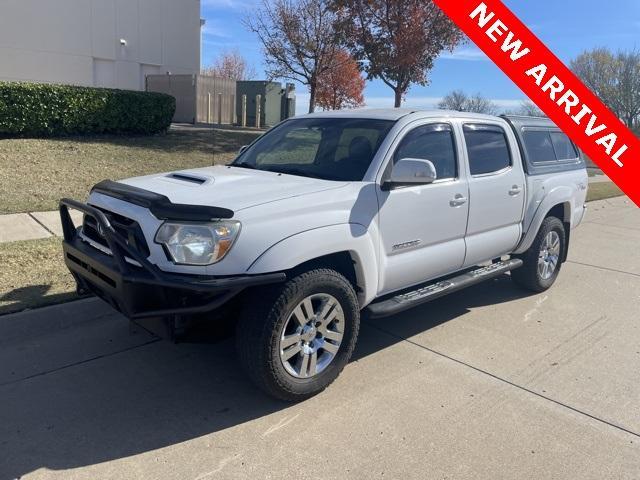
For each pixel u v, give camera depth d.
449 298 6.22
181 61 24.30
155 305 3.43
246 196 3.67
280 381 3.62
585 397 4.04
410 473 3.11
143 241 3.51
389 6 14.59
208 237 3.35
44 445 3.23
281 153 4.91
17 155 10.88
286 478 3.04
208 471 3.07
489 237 5.40
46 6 20.09
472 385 4.15
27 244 6.43
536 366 4.52
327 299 3.81
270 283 3.46
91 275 3.79
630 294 6.58
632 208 13.87
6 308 4.70
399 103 15.96
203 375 4.14
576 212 6.84
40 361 4.23
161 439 3.34
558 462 3.26
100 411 3.61
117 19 21.97
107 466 3.08
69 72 21.03
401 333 5.12
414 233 4.50
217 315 3.58
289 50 17.91
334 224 3.82
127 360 4.32
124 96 13.87
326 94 21.83
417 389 4.05
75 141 12.78
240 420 3.58
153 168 11.38
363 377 4.21
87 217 4.10
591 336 5.21
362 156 4.38
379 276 4.22
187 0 24.03
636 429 3.64
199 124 20.88
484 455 3.29
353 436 3.44
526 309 5.91
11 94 11.93
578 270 7.65
